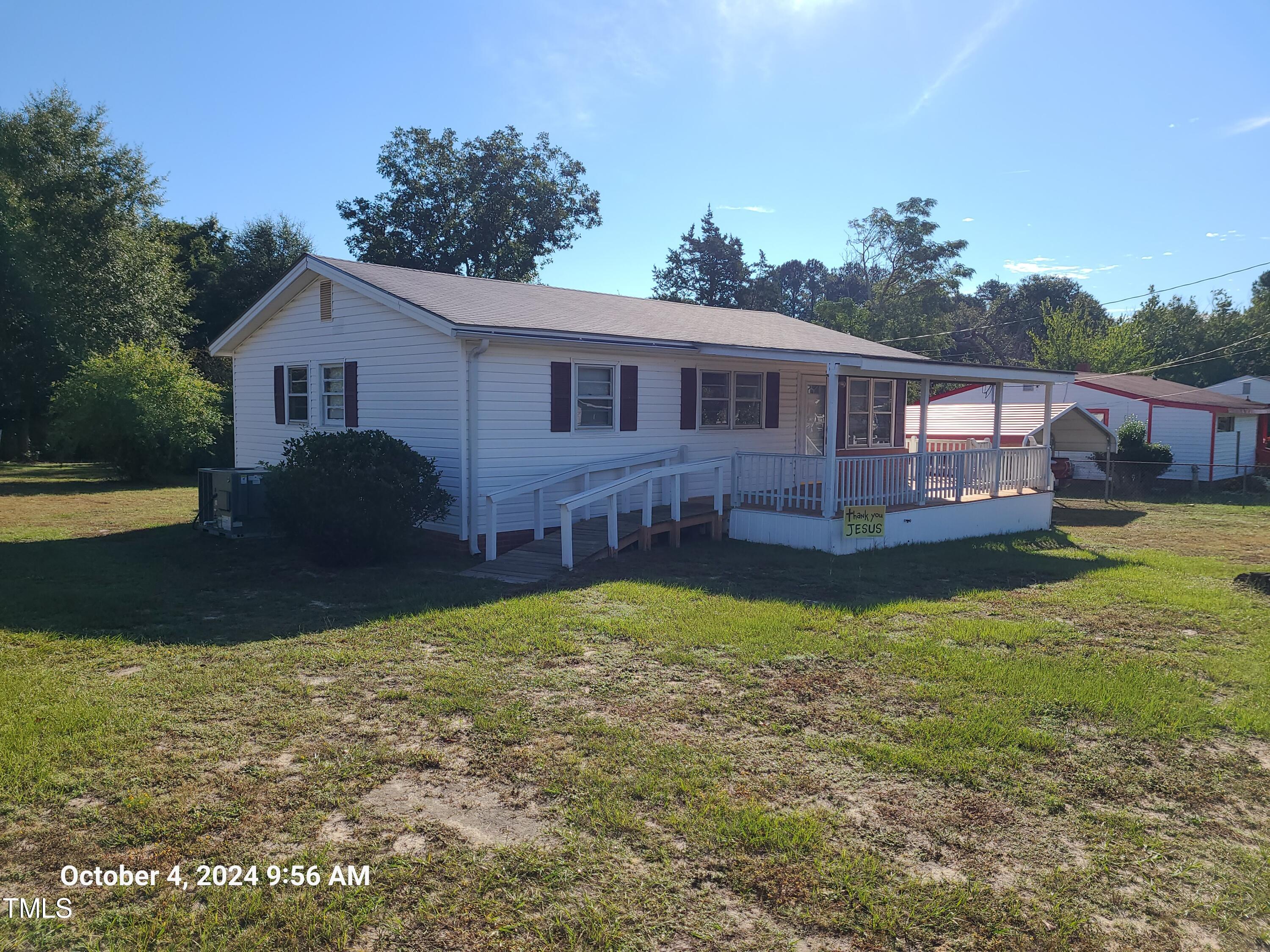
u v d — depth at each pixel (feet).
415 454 38.40
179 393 78.74
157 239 120.98
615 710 19.67
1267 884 12.90
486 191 139.13
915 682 21.67
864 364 41.65
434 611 28.76
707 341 48.08
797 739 18.01
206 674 21.84
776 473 50.47
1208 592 33.01
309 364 50.21
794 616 28.04
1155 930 11.82
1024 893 12.60
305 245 141.49
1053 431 78.64
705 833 13.98
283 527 37.81
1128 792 15.79
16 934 11.38
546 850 13.52
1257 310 179.32
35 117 107.45
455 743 17.70
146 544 42.93
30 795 14.98
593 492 37.65
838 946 11.37
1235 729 18.84
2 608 28.37
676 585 33.42
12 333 105.50
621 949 11.24
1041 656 24.16
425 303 41.01
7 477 84.48
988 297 252.83
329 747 17.37
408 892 12.41
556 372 43.24
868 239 194.90
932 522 47.32
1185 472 85.87
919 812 14.96
